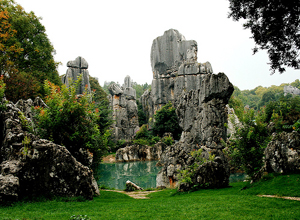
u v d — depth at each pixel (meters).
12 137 10.84
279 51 10.23
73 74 52.81
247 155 15.27
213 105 23.95
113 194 17.23
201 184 15.98
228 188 15.20
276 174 12.20
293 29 9.62
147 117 87.62
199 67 66.19
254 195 11.23
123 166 47.00
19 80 25.75
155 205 10.68
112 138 66.50
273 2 9.34
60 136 14.21
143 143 61.19
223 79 23.95
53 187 10.91
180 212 8.88
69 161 11.58
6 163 10.12
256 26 10.35
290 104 41.94
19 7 33.88
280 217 7.35
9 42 29.53
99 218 7.91
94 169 17.14
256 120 15.75
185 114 29.00
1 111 12.24
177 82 69.38
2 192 9.13
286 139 12.33
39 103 17.67
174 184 23.75
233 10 10.42
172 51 77.31
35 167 10.56
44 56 35.00
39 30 36.06
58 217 7.75
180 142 28.36
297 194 9.85
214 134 23.30
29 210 8.73
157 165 46.12
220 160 17.28
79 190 11.69
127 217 8.15
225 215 8.04
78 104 14.42
